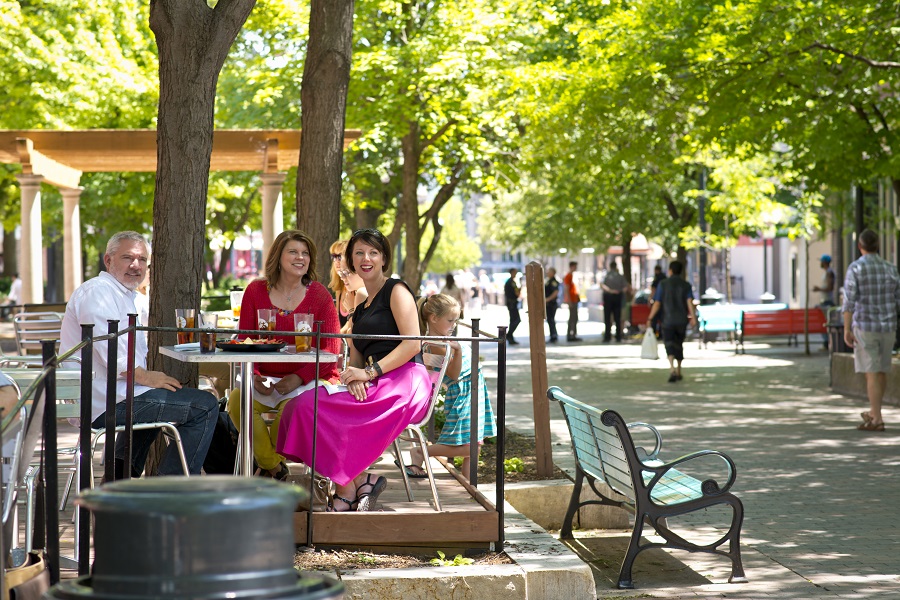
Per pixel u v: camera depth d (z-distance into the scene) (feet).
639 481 22.75
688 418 47.73
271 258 24.49
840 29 51.01
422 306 28.78
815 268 139.85
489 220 240.32
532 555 20.68
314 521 20.67
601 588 22.63
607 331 101.45
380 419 21.16
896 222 84.69
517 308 99.71
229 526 9.24
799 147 59.21
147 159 60.03
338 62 35.50
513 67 73.05
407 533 20.80
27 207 58.70
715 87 54.60
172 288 25.44
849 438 41.73
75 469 23.39
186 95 25.31
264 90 73.00
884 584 22.35
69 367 23.02
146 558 9.16
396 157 89.51
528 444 36.32
